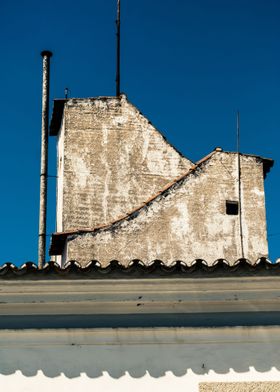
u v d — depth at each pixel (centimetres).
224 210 1980
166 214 1928
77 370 889
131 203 2031
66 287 880
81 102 2078
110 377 888
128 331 903
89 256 1839
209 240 1941
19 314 894
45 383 883
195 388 888
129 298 891
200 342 906
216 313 908
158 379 890
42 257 1633
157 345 903
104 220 2003
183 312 905
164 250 1895
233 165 2034
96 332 902
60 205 2058
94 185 2022
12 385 880
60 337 899
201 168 2005
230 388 889
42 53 1798
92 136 2059
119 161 2056
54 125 2200
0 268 860
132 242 1878
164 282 882
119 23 2192
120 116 2094
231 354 904
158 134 2102
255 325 910
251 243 1977
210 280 882
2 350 893
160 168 2075
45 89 1770
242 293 894
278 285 888
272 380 895
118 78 2159
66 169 2017
